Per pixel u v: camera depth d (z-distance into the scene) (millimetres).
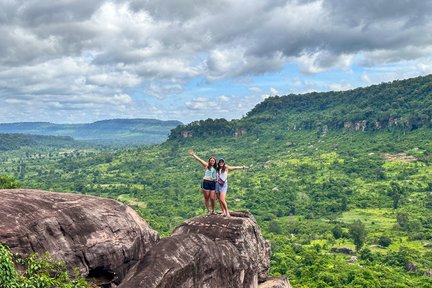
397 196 160250
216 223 15617
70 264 12789
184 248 12195
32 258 11516
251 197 185250
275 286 16953
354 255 104438
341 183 196625
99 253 13484
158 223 123500
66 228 13125
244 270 14609
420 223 134250
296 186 199875
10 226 11852
